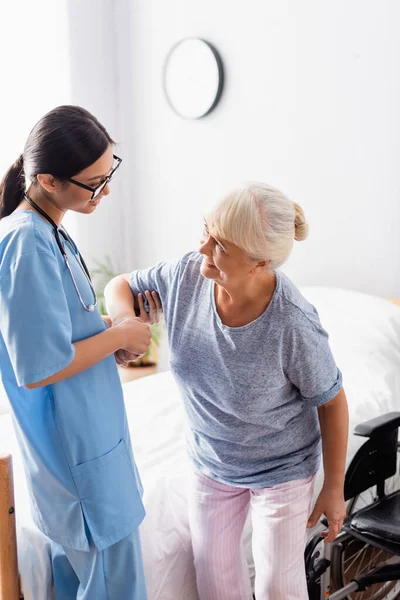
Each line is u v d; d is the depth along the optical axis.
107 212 3.34
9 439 1.89
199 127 3.04
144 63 3.18
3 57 2.81
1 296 1.13
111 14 3.22
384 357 2.24
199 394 1.42
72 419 1.24
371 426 1.69
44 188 1.18
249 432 1.40
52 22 2.97
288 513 1.39
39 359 1.12
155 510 1.57
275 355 1.29
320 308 2.46
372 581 1.70
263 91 2.79
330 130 2.63
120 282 1.56
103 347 1.22
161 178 3.24
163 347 3.33
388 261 2.56
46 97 2.99
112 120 3.30
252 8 2.76
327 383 1.33
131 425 2.04
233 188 1.22
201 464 1.51
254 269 1.25
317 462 1.47
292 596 1.40
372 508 1.71
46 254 1.15
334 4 2.53
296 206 1.28
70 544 1.32
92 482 1.27
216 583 1.52
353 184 2.61
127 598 1.36
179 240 3.23
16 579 1.37
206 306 1.36
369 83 2.49
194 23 2.96
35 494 1.32
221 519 1.51
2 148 2.85
